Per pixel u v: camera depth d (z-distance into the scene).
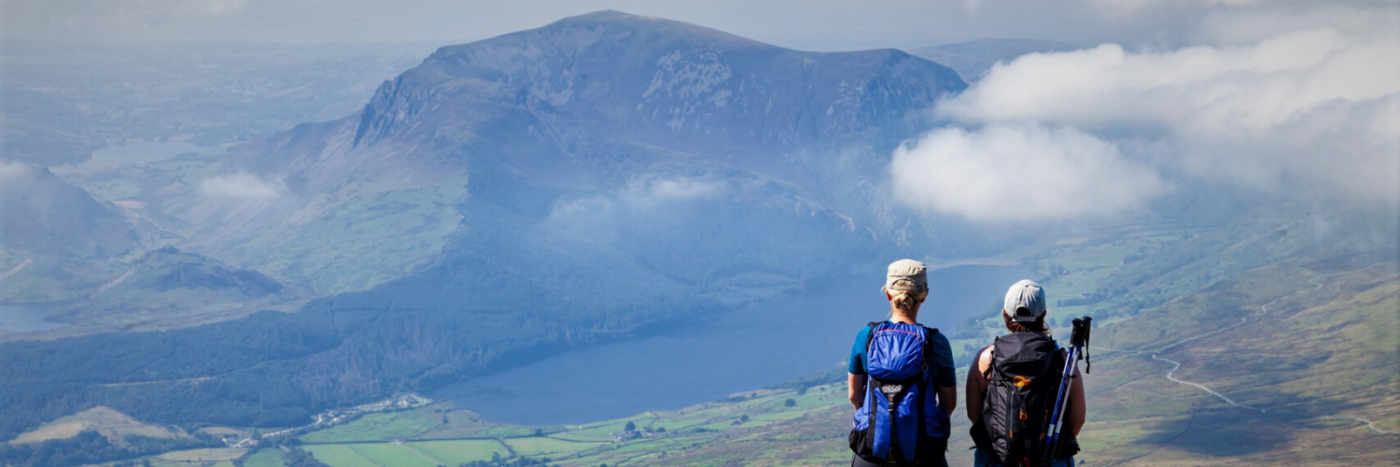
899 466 5.13
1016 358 4.96
